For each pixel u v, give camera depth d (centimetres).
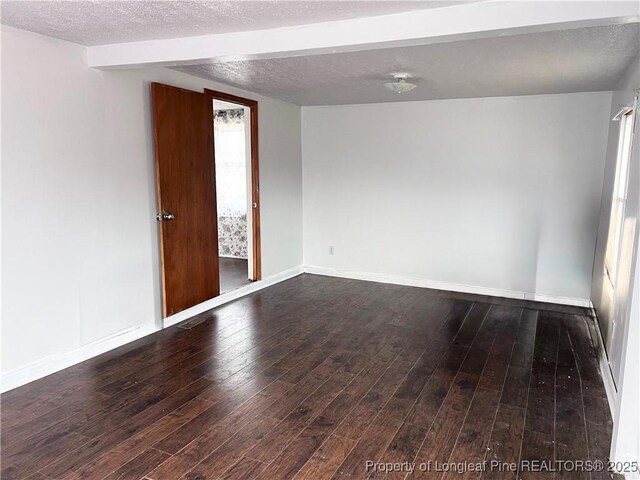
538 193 503
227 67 383
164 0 225
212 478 217
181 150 416
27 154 297
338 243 621
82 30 284
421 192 562
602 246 429
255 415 273
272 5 231
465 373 330
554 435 254
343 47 265
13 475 219
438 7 234
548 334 408
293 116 600
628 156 333
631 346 217
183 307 434
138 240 391
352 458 233
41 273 312
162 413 274
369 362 348
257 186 537
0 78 278
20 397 290
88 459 231
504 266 529
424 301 509
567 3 211
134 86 375
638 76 301
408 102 555
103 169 353
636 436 219
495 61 341
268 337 398
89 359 349
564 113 481
